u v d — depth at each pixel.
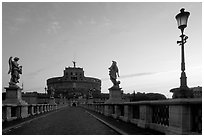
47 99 115.44
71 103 134.12
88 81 160.38
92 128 14.05
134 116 15.61
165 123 10.55
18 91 21.42
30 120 19.22
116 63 26.16
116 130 12.20
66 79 155.38
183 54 9.85
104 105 27.81
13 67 21.55
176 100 8.52
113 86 25.56
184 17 9.97
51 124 16.59
